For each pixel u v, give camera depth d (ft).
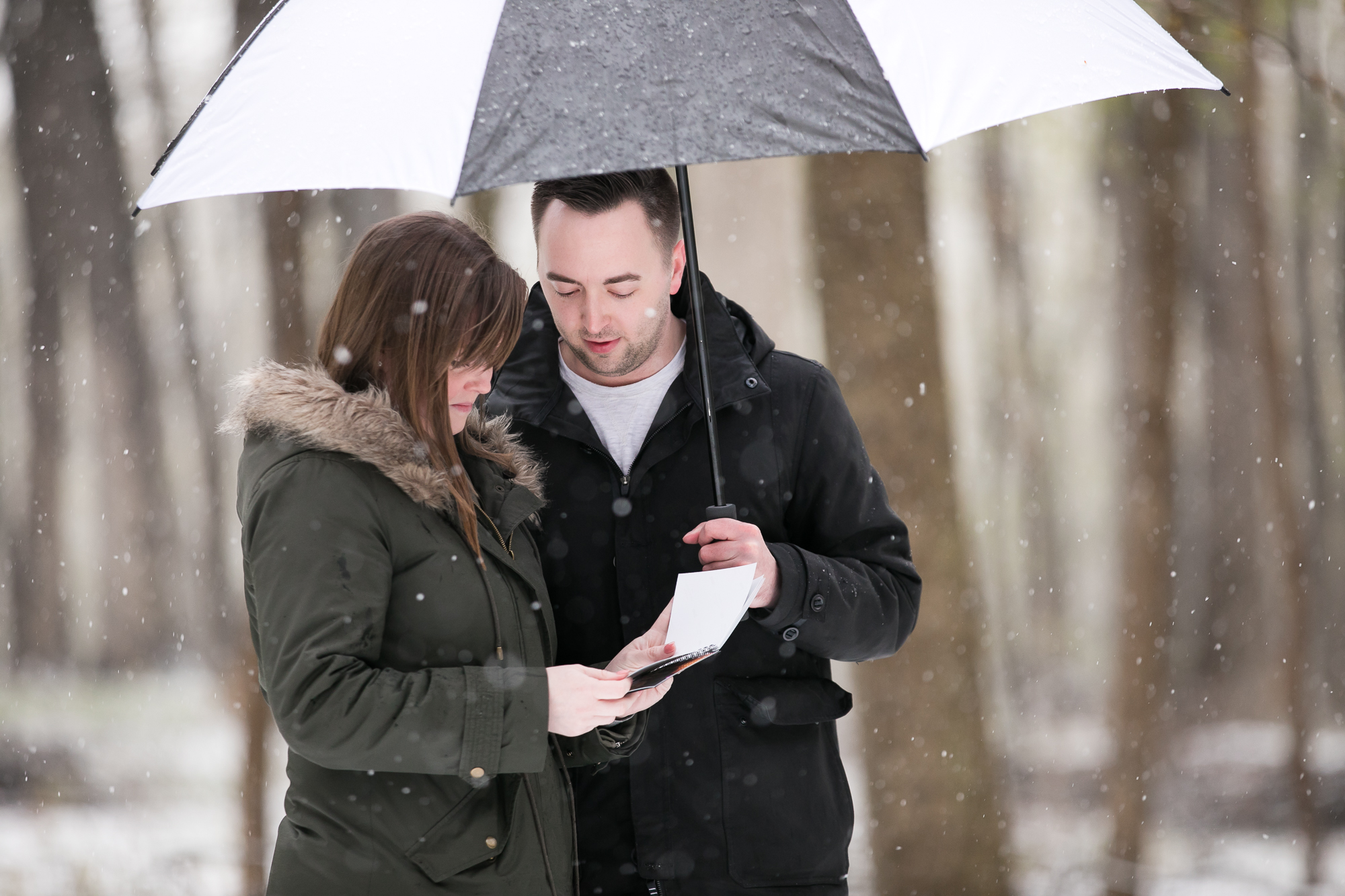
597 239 19.85
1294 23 60.75
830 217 52.42
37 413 98.94
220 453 97.35
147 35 78.74
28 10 77.66
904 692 51.34
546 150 16.02
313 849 17.39
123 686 107.14
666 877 21.31
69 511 107.24
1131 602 74.90
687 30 16.88
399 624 17.71
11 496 103.40
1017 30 17.80
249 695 65.62
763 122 16.24
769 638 21.84
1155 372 73.87
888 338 51.49
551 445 22.21
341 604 16.71
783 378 22.54
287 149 17.04
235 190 17.02
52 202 82.48
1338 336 87.10
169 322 95.96
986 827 51.49
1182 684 101.65
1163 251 73.00
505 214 75.51
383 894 17.31
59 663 107.86
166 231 91.86
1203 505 102.58
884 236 52.11
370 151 16.47
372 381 18.33
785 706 21.56
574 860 19.97
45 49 78.02
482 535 18.49
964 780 51.34
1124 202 85.10
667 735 21.52
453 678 16.85
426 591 17.71
